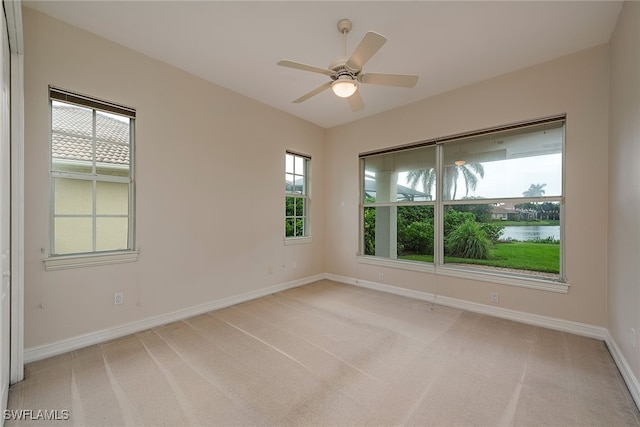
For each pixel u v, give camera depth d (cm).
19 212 196
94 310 253
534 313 300
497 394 186
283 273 432
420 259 398
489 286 330
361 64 214
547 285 291
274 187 418
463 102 348
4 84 172
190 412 170
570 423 162
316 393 187
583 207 274
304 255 469
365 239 466
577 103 277
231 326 294
